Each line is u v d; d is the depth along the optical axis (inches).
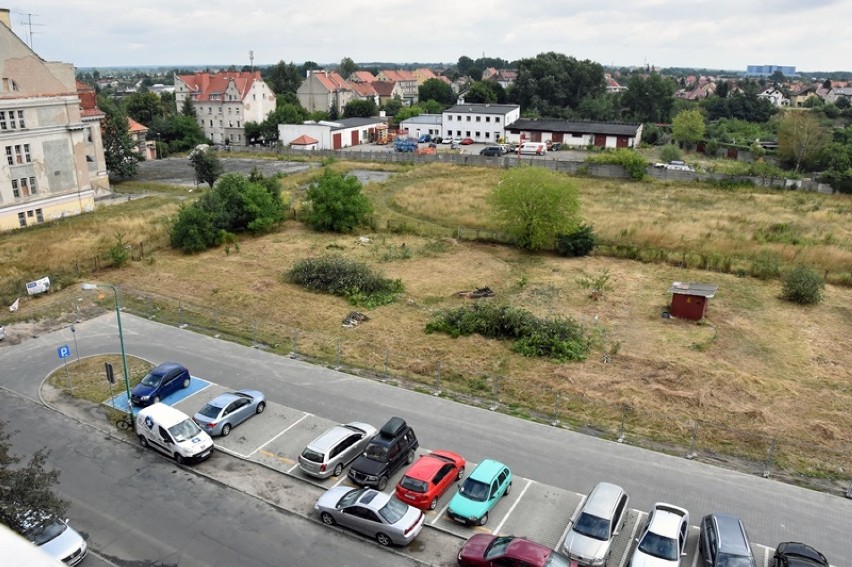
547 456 936.9
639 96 5743.1
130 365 1219.2
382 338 1341.0
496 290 1652.3
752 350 1321.4
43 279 1577.3
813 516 812.6
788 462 927.7
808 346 1342.3
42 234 2062.0
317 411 1062.4
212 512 824.9
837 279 1731.1
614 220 2289.6
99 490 863.7
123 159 3095.5
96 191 2706.7
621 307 1540.4
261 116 4680.1
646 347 1320.1
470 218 2368.4
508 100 5762.8
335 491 830.5
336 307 1523.1
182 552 752.3
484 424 1021.8
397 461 893.2
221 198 2145.7
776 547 755.4
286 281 1700.3
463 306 1461.6
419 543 769.6
